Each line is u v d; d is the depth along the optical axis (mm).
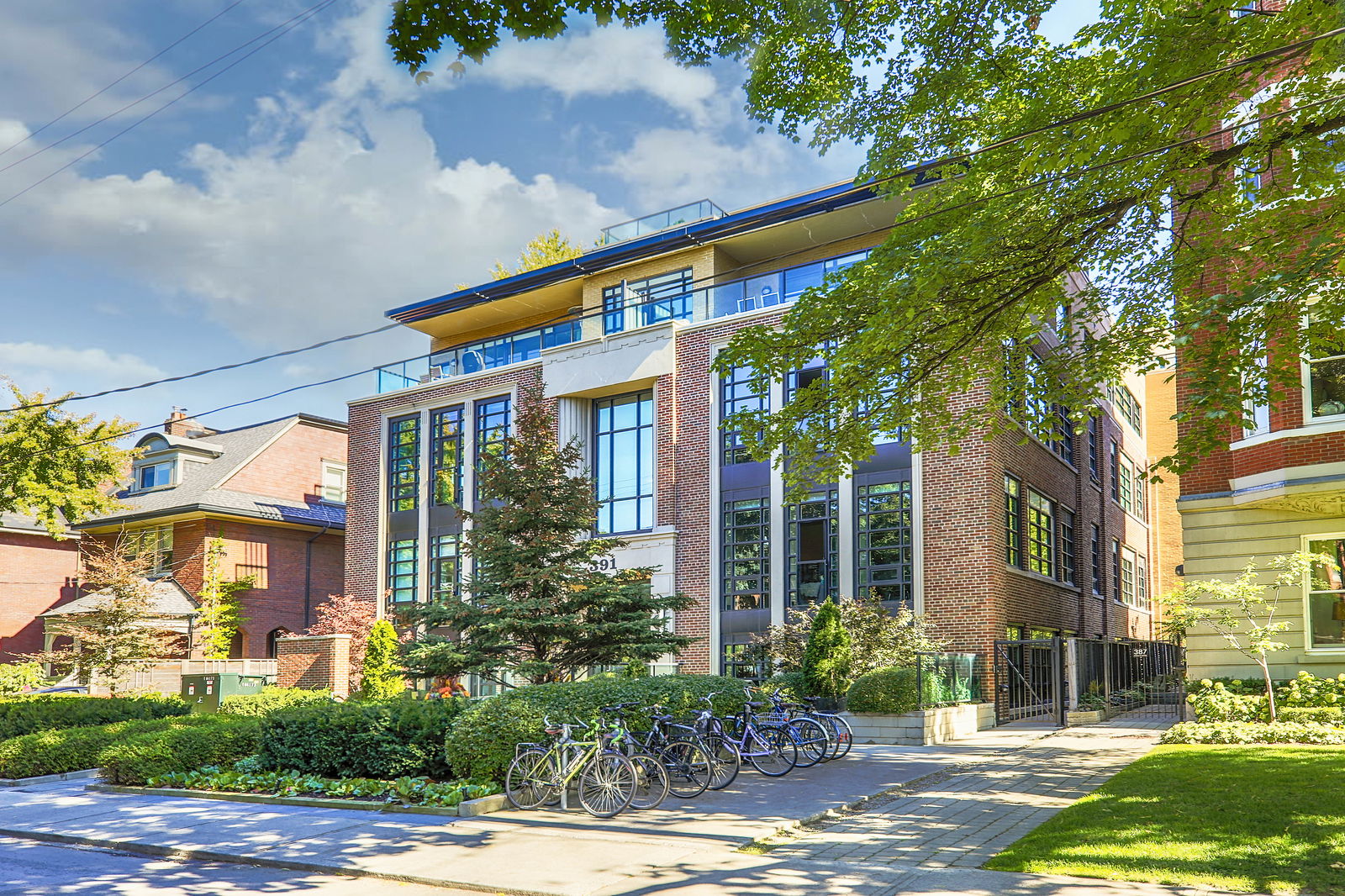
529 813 12328
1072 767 15555
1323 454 16938
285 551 40719
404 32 6648
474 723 13461
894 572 24891
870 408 15141
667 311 30469
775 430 15047
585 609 19562
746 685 18766
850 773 15477
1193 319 12234
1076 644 26281
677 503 28375
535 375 32156
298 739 15172
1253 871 8352
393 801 13031
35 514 41656
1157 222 14234
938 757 17484
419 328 39250
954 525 24250
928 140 15008
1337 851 8711
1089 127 11594
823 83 13961
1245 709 17812
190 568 38469
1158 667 36188
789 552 26469
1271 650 17781
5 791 16188
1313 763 13266
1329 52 10641
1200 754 15016
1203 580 19062
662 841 10641
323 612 34125
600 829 11320
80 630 29094
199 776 15328
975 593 23797
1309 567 18047
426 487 34188
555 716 13672
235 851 10664
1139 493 42938
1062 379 16859
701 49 8383
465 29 6676
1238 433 18391
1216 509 19344
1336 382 17172
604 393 30641
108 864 10555
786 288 28172
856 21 13555
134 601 29516
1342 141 11414
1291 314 11891
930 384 14875
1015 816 11680
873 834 10961
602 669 24516
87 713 21078
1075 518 31984
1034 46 14383
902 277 13523
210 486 39844
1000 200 12828
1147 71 11125
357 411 36500
